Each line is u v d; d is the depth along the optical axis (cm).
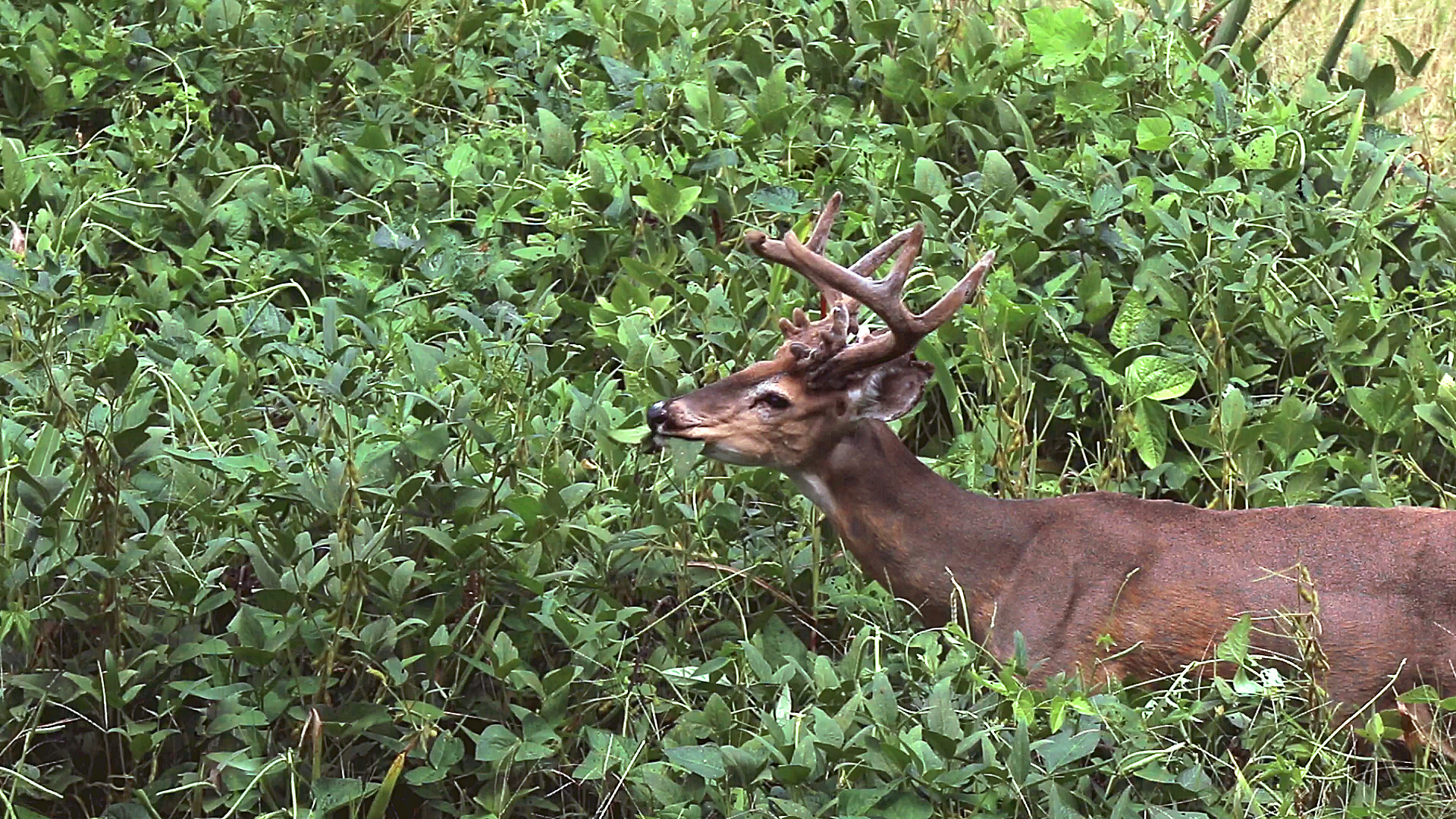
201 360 1045
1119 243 1162
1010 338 1098
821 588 966
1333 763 825
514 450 945
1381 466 1071
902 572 905
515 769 850
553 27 1421
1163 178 1226
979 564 896
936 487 907
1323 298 1159
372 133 1268
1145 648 871
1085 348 1094
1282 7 1664
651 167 1227
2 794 790
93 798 857
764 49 1411
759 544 993
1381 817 818
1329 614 853
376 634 826
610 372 1147
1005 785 792
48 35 1306
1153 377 1055
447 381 1007
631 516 959
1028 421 1120
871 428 903
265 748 827
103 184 1212
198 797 820
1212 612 864
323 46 1391
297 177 1270
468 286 1171
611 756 838
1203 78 1340
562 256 1191
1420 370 1089
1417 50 1639
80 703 832
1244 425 1074
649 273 1142
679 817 802
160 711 823
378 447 895
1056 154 1281
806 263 881
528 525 884
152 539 823
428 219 1230
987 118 1324
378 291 1161
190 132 1288
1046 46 1352
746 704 870
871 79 1401
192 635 841
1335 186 1259
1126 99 1345
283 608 820
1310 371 1133
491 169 1260
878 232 1177
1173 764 833
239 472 880
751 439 897
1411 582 849
